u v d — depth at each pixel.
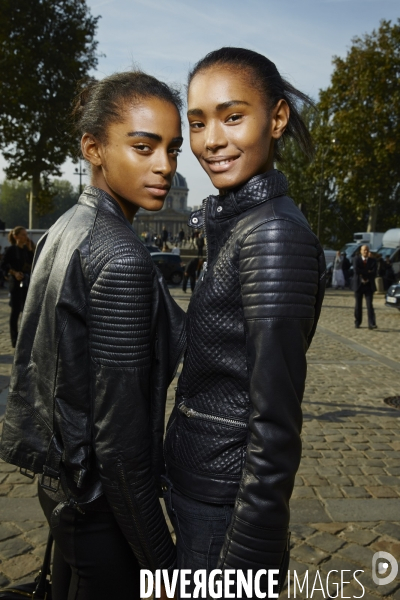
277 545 1.20
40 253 1.51
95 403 1.31
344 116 30.20
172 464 1.42
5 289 21.34
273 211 1.25
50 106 28.84
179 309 1.46
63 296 1.33
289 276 1.20
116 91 1.40
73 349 1.34
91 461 1.36
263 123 1.32
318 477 4.05
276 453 1.18
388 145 29.38
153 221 99.25
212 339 1.33
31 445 1.42
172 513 1.43
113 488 1.31
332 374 7.97
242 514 1.20
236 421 1.32
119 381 1.28
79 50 29.89
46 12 28.41
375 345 10.85
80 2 29.81
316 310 1.34
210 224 1.42
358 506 3.59
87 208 1.44
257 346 1.20
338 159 31.16
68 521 1.42
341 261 26.78
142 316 1.30
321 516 3.44
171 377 1.46
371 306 13.22
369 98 30.47
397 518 3.44
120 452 1.29
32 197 31.55
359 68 30.00
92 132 1.44
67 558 1.46
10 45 26.83
